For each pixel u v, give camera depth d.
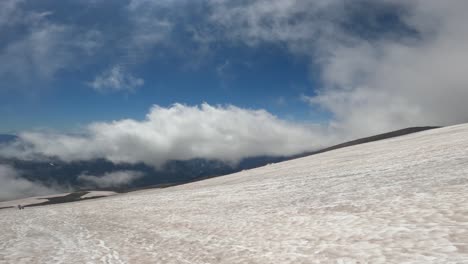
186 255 17.36
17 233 28.83
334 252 13.84
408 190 21.69
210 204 33.59
